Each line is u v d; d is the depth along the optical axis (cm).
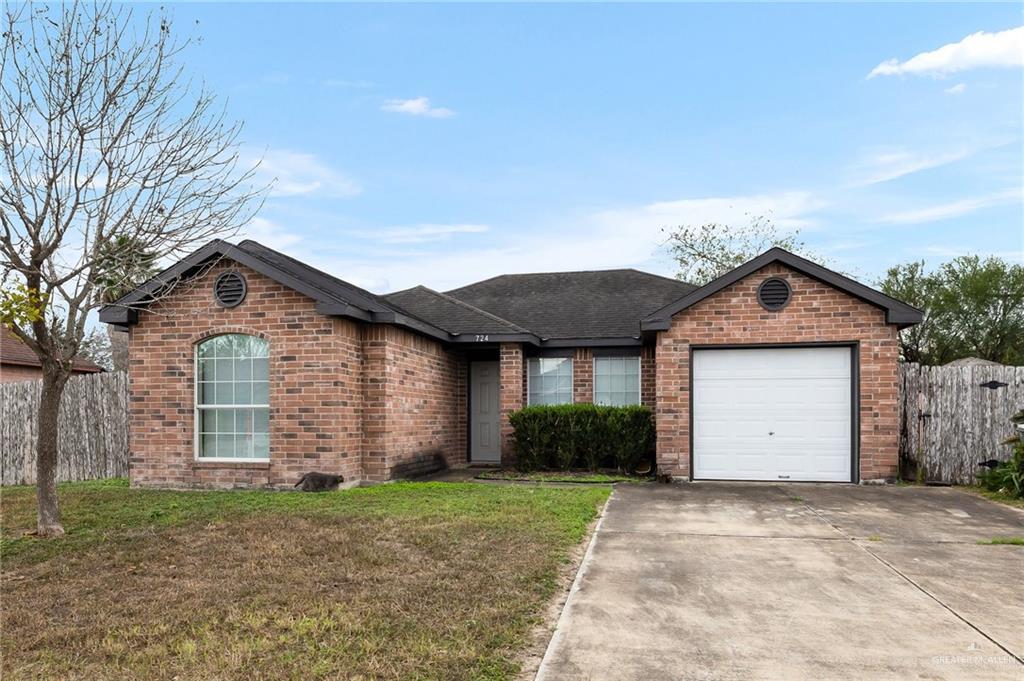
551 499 959
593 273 1936
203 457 1149
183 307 1143
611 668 418
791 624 491
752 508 936
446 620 495
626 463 1321
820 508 934
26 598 577
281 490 1089
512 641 458
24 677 420
